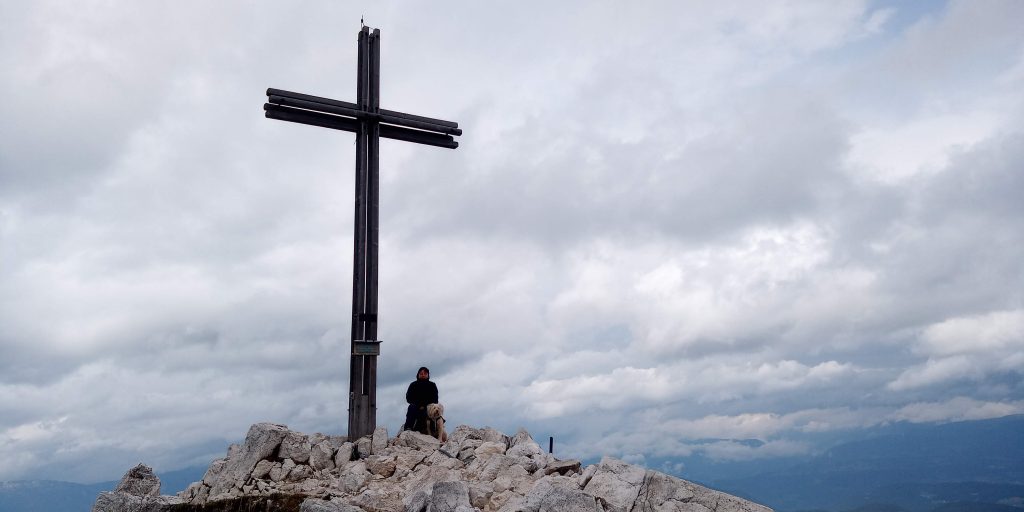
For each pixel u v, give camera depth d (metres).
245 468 15.55
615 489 12.78
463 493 11.98
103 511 13.99
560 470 14.13
